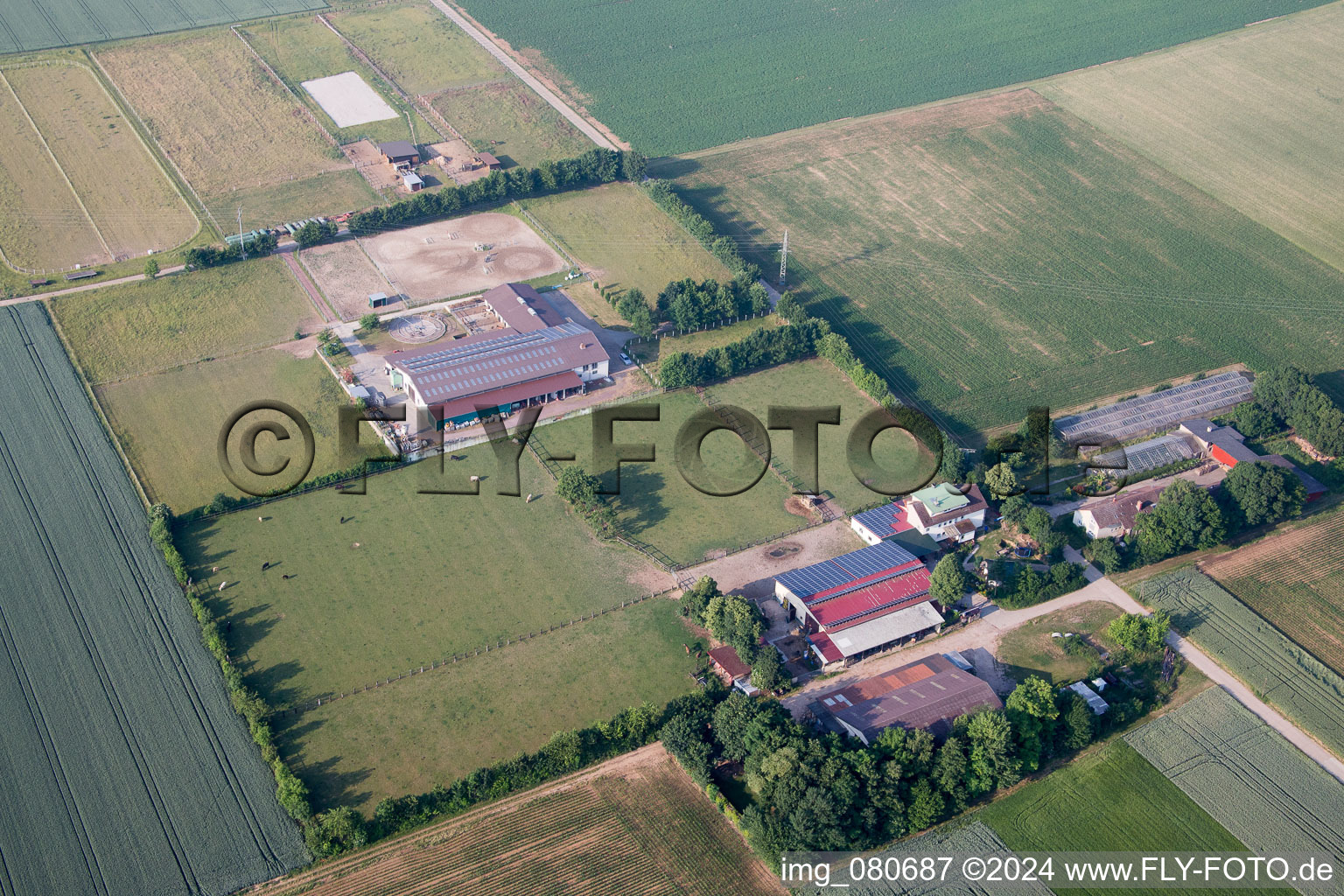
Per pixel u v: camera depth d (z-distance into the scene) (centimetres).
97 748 18200
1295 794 17862
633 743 18512
